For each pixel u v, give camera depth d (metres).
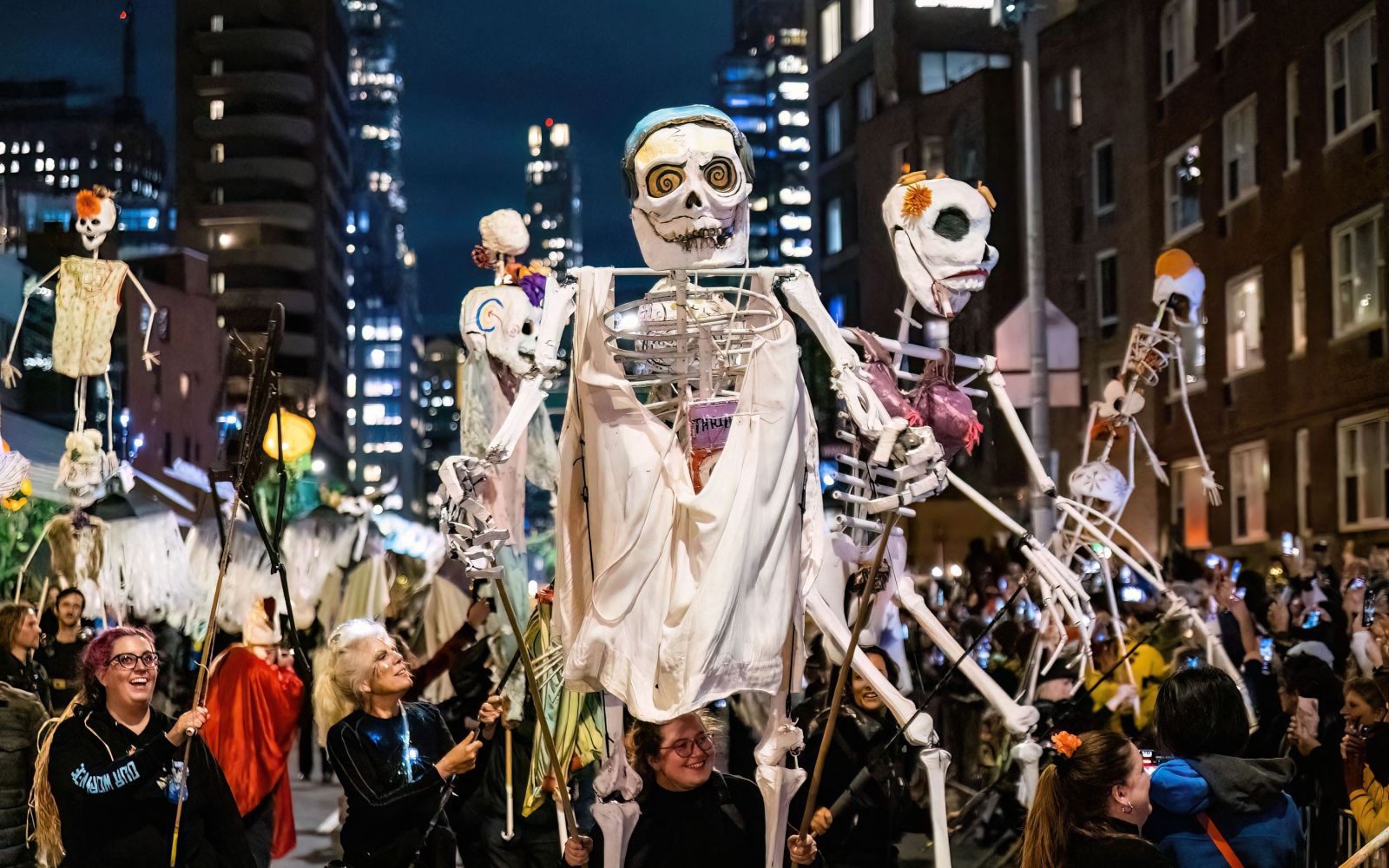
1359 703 7.19
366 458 149.12
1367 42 17.95
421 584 13.59
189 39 82.81
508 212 9.05
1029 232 17.22
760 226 92.44
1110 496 9.52
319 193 83.44
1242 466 22.03
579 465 5.28
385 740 6.37
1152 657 10.58
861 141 37.44
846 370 5.22
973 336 31.33
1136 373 9.77
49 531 10.48
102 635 6.25
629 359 5.30
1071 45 29.25
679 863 5.68
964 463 28.67
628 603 5.00
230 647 8.58
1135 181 26.83
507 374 9.24
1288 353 20.47
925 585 18.56
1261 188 21.36
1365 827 6.82
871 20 38.41
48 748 6.14
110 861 6.07
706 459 5.12
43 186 48.97
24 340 30.02
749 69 104.88
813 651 9.64
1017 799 9.86
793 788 5.25
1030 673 9.86
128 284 41.91
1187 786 5.14
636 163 5.28
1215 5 23.25
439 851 6.44
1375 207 17.84
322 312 82.94
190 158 82.50
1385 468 17.89
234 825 6.36
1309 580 13.49
